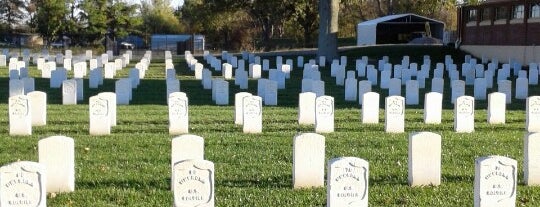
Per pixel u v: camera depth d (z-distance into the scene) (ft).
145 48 272.10
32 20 258.98
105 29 241.55
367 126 60.80
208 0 245.24
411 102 79.82
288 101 84.07
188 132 56.39
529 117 59.26
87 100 82.58
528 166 38.22
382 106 79.15
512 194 31.94
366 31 232.94
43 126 58.75
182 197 29.99
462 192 36.55
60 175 35.86
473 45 179.22
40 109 59.26
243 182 38.75
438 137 37.68
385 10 319.27
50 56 175.01
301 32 272.31
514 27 160.56
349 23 315.78
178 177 29.86
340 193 31.09
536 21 152.35
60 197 35.01
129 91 81.10
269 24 264.52
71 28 237.25
